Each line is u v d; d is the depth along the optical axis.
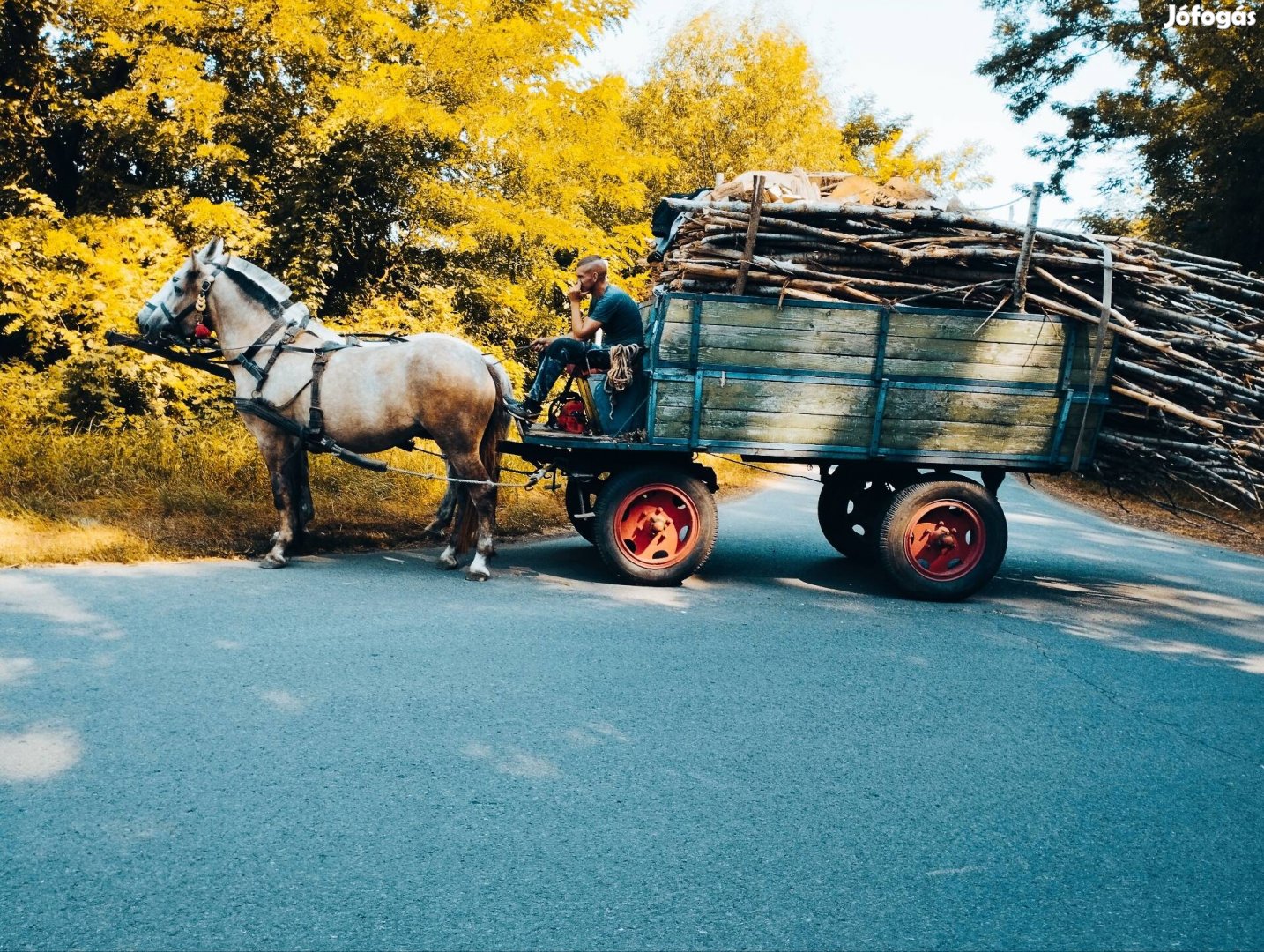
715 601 6.44
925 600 6.87
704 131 24.05
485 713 4.13
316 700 4.15
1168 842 3.39
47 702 3.96
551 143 13.75
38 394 9.83
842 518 8.27
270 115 12.92
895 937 2.72
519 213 13.34
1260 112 15.64
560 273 14.51
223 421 10.44
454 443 6.52
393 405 6.45
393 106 11.46
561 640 5.25
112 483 7.98
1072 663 5.45
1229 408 6.90
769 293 6.52
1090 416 6.82
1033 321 6.63
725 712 4.34
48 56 12.05
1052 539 10.43
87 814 3.11
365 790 3.38
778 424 6.55
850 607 6.49
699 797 3.50
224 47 12.50
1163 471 6.95
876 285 6.55
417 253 13.77
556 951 2.56
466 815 3.25
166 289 6.61
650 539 6.77
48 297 10.28
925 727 4.32
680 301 6.36
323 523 7.91
